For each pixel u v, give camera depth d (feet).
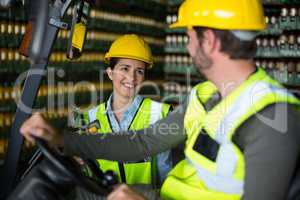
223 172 4.35
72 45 5.73
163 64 27.43
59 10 5.09
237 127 4.19
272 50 21.97
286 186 3.98
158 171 7.73
